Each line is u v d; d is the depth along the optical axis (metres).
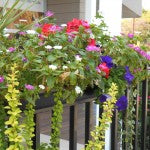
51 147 1.60
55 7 6.39
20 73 1.41
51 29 1.80
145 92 2.46
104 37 2.05
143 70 2.15
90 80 1.58
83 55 1.63
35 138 1.61
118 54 1.96
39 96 1.47
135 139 2.47
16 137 1.28
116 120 2.15
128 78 1.93
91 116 1.94
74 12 6.14
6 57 1.49
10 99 1.26
